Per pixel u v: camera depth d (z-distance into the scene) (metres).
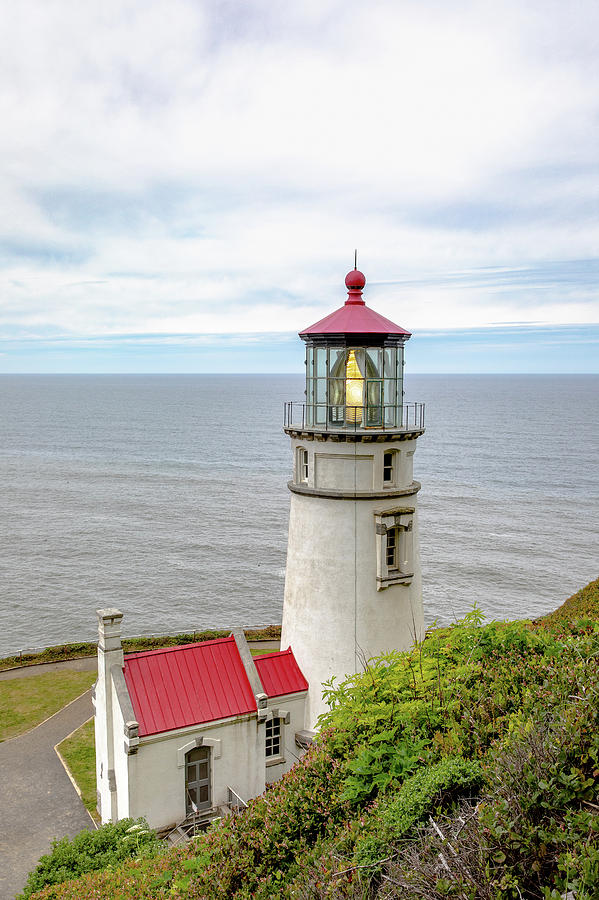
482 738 13.26
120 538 85.06
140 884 15.62
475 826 9.97
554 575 71.12
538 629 18.44
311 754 16.62
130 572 71.62
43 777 28.88
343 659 24.12
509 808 9.63
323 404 24.28
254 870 13.63
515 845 8.91
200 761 23.23
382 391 24.44
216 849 14.64
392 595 24.48
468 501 108.38
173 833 22.47
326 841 12.78
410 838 11.29
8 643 53.03
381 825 11.68
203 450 172.50
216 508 103.31
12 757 30.44
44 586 66.81
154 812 22.34
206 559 76.50
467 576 70.50
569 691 12.32
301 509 24.73
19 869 23.08
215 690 23.72
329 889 10.52
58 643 53.12
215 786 23.34
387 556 24.47
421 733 14.80
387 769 14.13
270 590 66.50
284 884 12.70
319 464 24.03
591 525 92.75
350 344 23.56
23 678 39.00
